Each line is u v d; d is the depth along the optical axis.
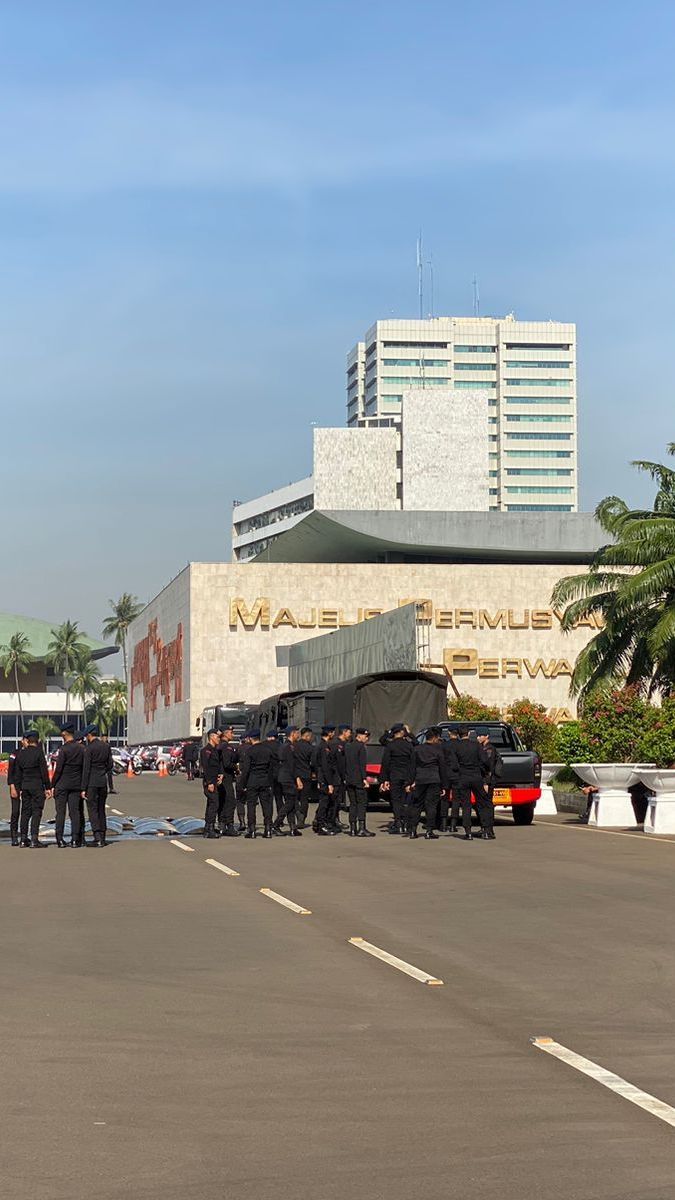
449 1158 6.39
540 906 16.33
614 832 29.42
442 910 16.14
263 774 29.25
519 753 32.66
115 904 17.05
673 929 14.24
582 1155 6.42
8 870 21.95
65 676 198.00
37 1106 7.38
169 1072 8.16
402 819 30.19
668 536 43.16
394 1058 8.52
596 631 104.62
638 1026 9.45
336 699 42.47
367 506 180.50
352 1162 6.34
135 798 48.47
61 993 10.83
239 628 105.62
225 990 10.95
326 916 15.70
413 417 184.38
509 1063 8.35
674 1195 5.83
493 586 105.12
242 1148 6.57
